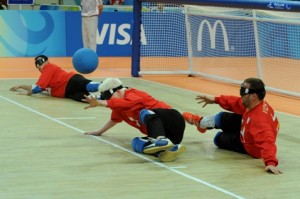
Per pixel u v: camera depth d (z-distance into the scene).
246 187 11.88
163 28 32.06
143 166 13.23
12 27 35.44
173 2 23.77
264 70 29.78
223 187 11.84
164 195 11.23
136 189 11.56
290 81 27.52
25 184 11.73
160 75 29.80
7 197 10.91
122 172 12.73
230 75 29.11
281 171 13.14
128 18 37.44
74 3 47.03
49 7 39.97
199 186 11.86
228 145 14.73
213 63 30.73
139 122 14.39
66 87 21.88
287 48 30.30
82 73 27.05
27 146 14.80
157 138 13.43
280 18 25.59
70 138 15.76
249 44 30.91
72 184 11.78
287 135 17.05
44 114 19.02
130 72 30.67
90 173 12.59
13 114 18.88
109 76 28.92
